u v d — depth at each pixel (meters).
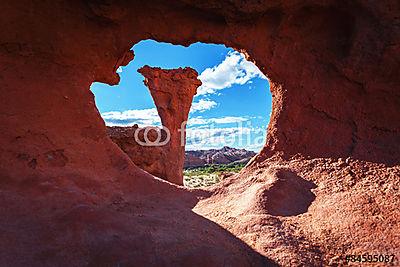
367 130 5.36
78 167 4.76
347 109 5.59
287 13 5.82
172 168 23.67
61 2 5.59
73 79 5.82
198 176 49.22
